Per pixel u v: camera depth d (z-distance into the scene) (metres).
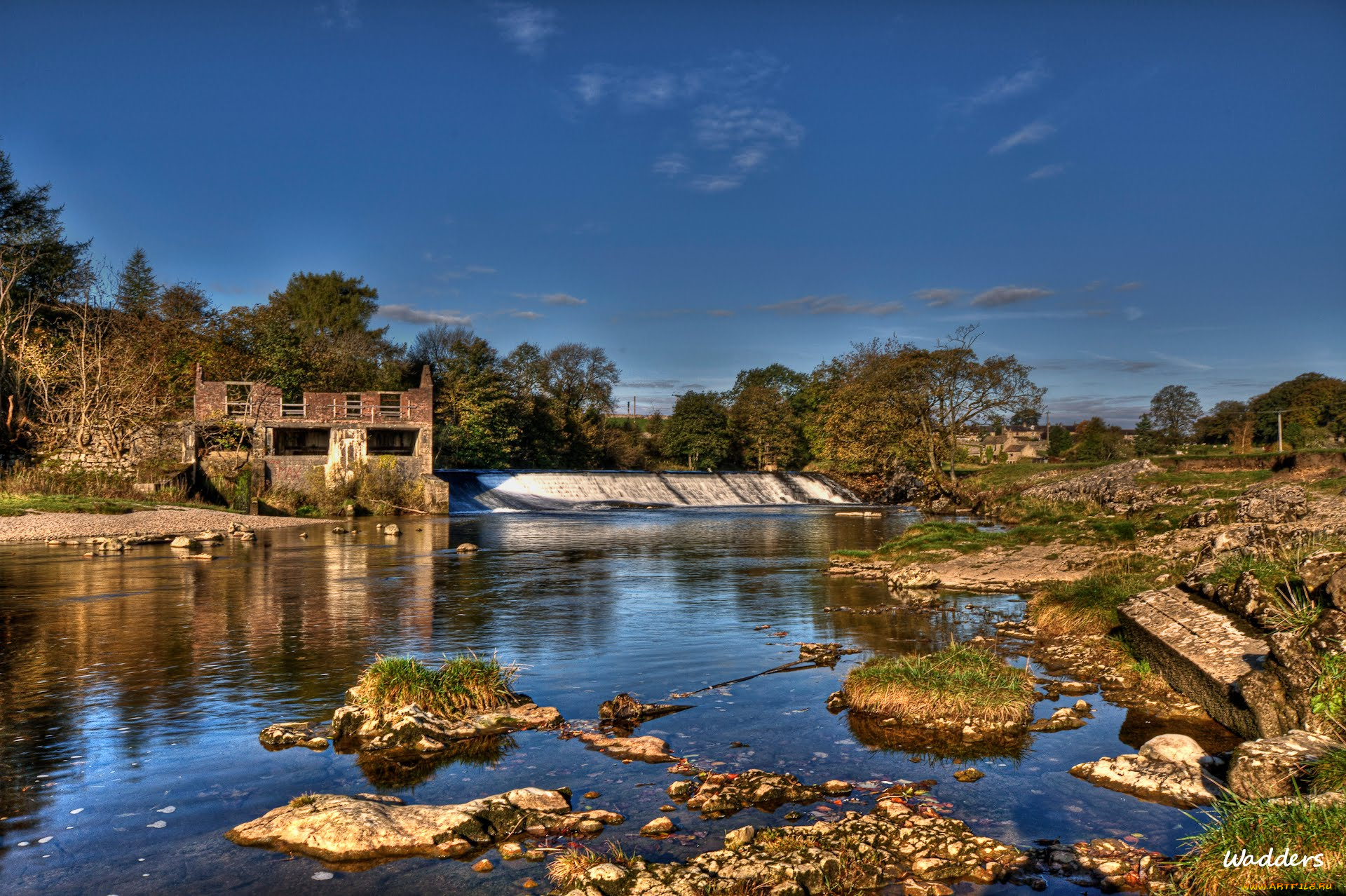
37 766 8.59
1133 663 12.63
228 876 6.18
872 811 7.44
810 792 7.78
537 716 10.20
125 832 6.97
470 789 8.02
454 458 80.69
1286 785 6.88
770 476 79.94
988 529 42.41
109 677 12.27
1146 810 7.41
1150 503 33.59
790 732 9.81
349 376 78.38
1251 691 8.81
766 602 19.55
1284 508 21.11
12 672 12.61
